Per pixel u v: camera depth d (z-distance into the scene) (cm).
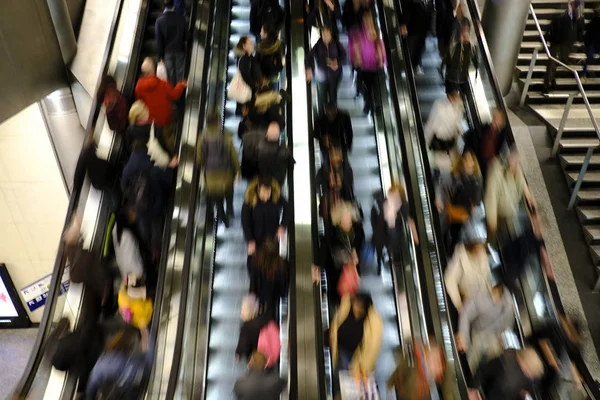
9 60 817
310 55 751
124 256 577
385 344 591
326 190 605
